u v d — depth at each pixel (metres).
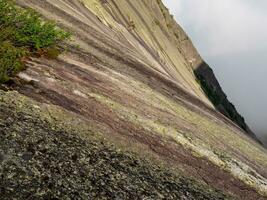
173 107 27.72
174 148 17.72
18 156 10.47
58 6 37.50
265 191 19.08
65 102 15.86
